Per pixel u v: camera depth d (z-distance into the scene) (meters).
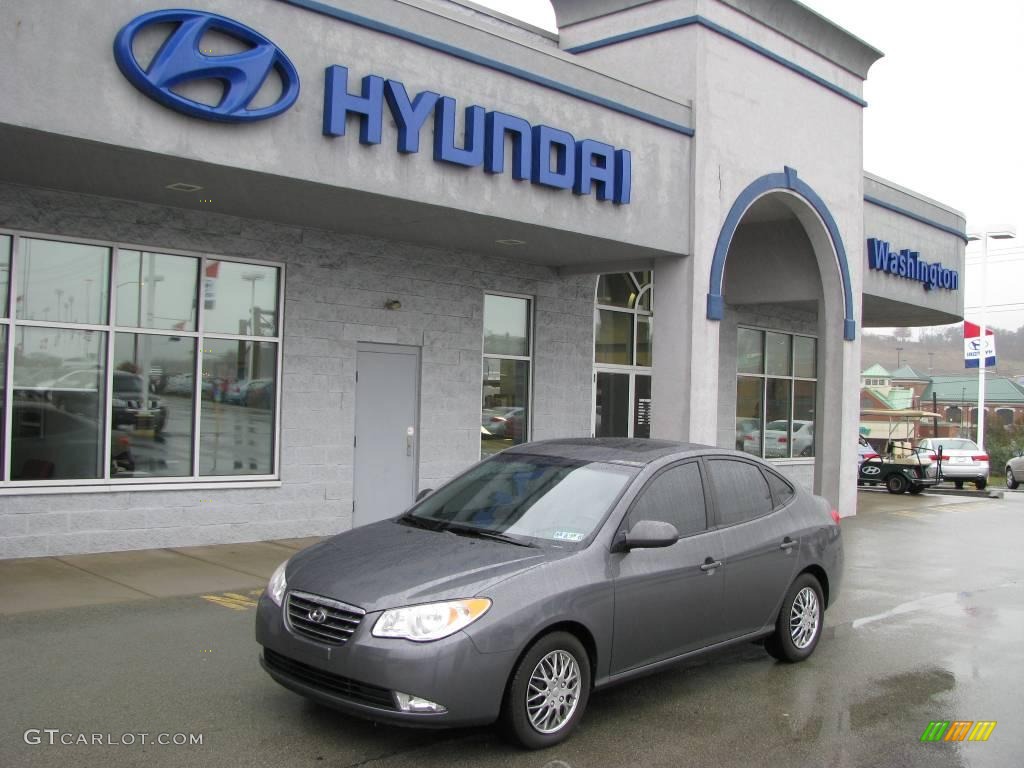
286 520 11.28
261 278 11.13
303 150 8.82
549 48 11.02
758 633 6.97
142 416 10.19
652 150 12.36
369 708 4.97
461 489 6.87
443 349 12.88
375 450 12.25
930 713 6.32
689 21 13.01
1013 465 32.31
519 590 5.30
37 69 7.27
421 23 9.71
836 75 16.00
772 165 14.45
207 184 9.09
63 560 9.40
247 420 11.04
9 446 9.27
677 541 6.31
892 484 24.03
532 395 14.20
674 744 5.59
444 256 12.85
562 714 5.47
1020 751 5.69
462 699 4.96
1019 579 11.37
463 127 10.09
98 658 6.55
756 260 17.16
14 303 9.27
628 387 16.30
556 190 11.11
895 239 18.73
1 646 6.70
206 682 6.20
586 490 6.31
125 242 9.95
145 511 10.11
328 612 5.22
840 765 5.36
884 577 11.30
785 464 20.58
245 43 8.41
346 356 11.82
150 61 7.84
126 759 4.97
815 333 21.36
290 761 5.06
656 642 6.06
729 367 18.94
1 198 9.14
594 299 15.05
